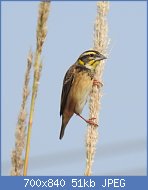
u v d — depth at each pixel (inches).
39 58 268.2
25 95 271.6
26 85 271.4
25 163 271.3
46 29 266.1
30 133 270.5
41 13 265.9
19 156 272.4
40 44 266.8
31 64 270.2
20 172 271.7
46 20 267.0
